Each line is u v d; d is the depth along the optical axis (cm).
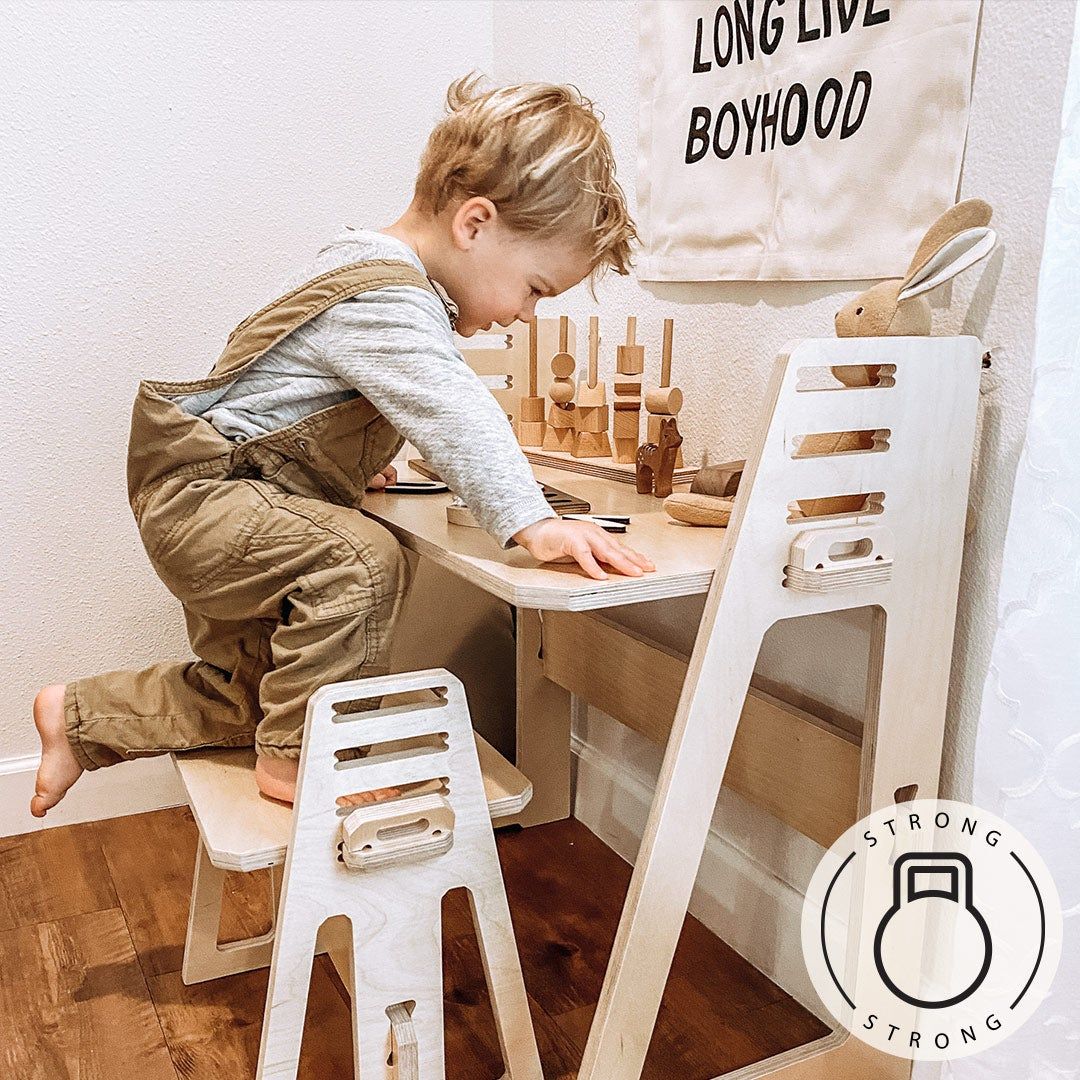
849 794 107
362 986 88
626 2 143
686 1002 124
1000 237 95
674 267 137
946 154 98
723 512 101
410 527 104
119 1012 120
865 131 106
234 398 102
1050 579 90
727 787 131
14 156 144
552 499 111
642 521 106
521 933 136
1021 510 89
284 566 98
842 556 92
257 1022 119
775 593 87
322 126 162
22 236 146
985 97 95
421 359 93
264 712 107
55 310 150
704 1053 115
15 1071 110
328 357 97
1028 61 91
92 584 159
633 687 139
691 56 130
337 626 96
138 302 154
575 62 155
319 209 164
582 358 162
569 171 98
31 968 128
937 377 90
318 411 101
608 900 145
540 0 161
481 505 89
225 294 160
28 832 160
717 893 139
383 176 168
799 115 114
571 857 157
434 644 172
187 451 100
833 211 111
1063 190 84
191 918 123
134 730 109
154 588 163
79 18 144
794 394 83
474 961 131
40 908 141
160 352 157
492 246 101
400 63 167
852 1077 105
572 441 142
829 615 119
